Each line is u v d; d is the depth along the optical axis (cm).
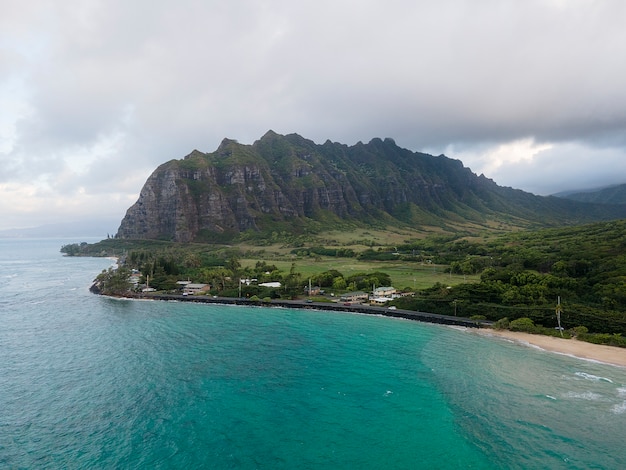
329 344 10244
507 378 7925
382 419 6262
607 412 6456
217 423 6112
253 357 9175
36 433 5791
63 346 9988
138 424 6059
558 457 5241
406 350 9731
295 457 5247
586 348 9825
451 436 5756
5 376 7925
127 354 9356
